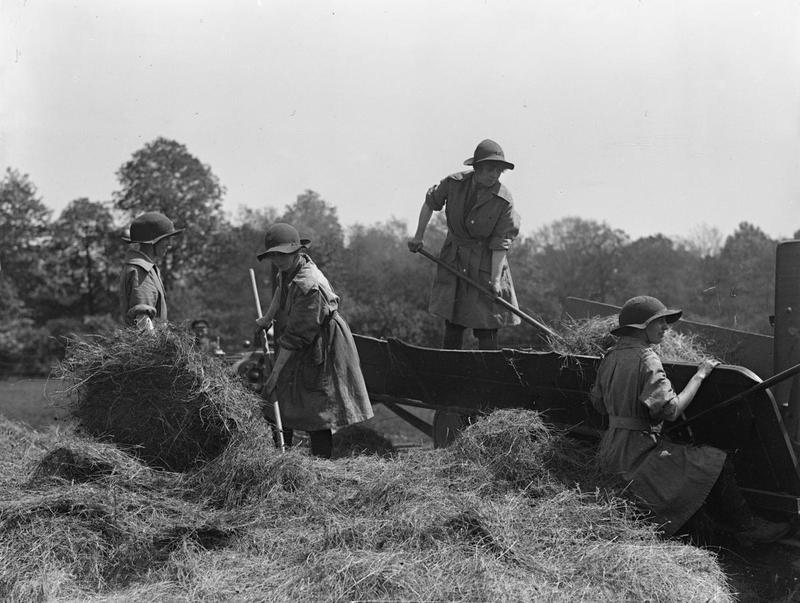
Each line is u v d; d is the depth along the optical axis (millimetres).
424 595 3330
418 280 18203
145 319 5270
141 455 4660
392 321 17453
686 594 3430
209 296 20188
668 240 23922
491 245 6215
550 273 23734
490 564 3543
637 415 4223
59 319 22641
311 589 3430
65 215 23172
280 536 4000
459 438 4699
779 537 4082
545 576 3521
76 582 3713
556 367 4816
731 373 3988
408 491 4207
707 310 23438
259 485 4383
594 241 23906
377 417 9422
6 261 22734
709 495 4109
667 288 23609
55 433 5906
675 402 4023
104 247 23266
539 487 4285
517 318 6398
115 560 3834
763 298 23453
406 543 3732
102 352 4738
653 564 3578
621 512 4055
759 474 4164
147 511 4125
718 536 4234
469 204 6250
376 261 18750
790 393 4336
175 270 21141
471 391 5602
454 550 3680
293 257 5434
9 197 22875
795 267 4359
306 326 5250
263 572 3689
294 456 4570
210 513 4215
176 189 21609
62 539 3834
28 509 3934
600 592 3422
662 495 4043
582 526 3938
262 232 20594
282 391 5402
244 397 4777
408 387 6145
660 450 4137
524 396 5195
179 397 4652
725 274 23547
